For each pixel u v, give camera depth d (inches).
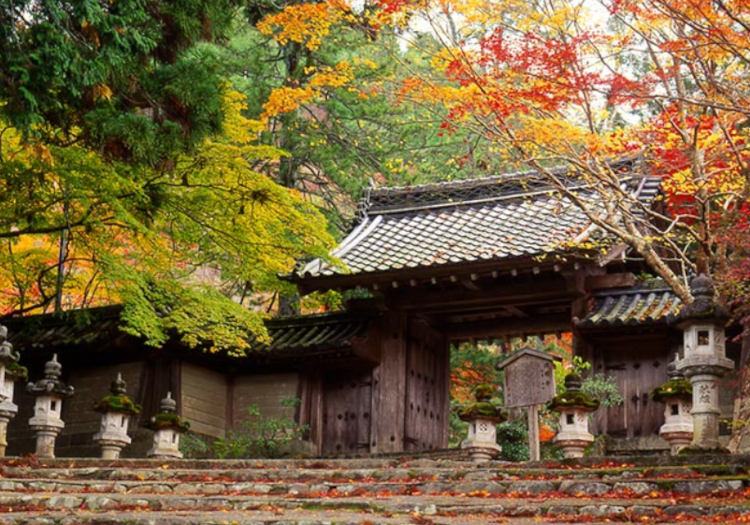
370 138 1181.7
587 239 861.8
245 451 966.4
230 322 917.8
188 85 701.3
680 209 976.9
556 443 677.9
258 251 874.8
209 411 991.0
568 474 521.3
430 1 727.1
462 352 1135.6
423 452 884.0
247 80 1210.0
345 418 979.9
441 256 910.4
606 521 442.3
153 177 816.9
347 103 1144.8
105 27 617.6
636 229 853.8
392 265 916.6
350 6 765.3
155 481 565.3
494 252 888.9
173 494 540.1
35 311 1173.1
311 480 553.3
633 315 885.8
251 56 1139.9
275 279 953.5
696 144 746.8
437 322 1001.5
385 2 725.9
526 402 700.7
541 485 505.7
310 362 989.2
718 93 732.7
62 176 743.7
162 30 709.3
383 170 1176.8
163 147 698.8
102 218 829.8
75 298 1184.2
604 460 548.4
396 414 956.6
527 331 974.4
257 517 456.8
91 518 458.0
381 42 1067.9
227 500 498.9
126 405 772.6
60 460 627.8
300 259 1012.5
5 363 691.4
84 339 938.1
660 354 897.5
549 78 701.9
